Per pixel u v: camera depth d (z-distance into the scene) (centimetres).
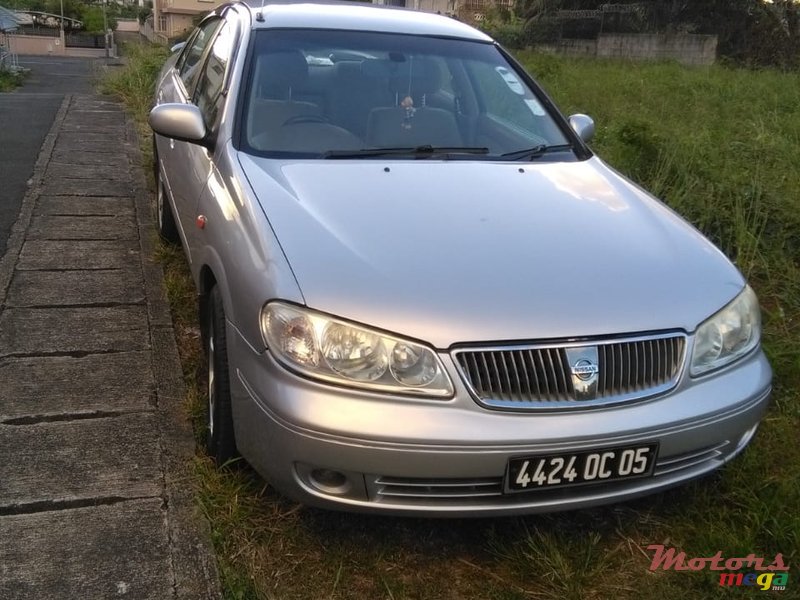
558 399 216
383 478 212
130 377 320
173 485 255
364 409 206
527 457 212
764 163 584
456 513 218
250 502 251
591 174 320
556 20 1814
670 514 267
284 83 330
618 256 249
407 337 210
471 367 212
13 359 327
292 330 213
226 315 245
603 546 250
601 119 763
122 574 218
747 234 452
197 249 305
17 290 394
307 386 210
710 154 576
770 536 254
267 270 226
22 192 559
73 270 424
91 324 364
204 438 283
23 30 4769
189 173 342
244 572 225
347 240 238
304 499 219
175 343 352
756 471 282
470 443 207
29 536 228
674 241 270
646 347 227
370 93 338
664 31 1738
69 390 307
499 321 214
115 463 264
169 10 3906
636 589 233
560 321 218
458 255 236
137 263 441
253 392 222
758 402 246
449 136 331
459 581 232
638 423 221
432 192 278
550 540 243
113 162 662
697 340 235
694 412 229
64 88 1767
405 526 252
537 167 318
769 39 1709
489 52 386
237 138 303
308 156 303
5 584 210
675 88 985
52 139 734
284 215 249
